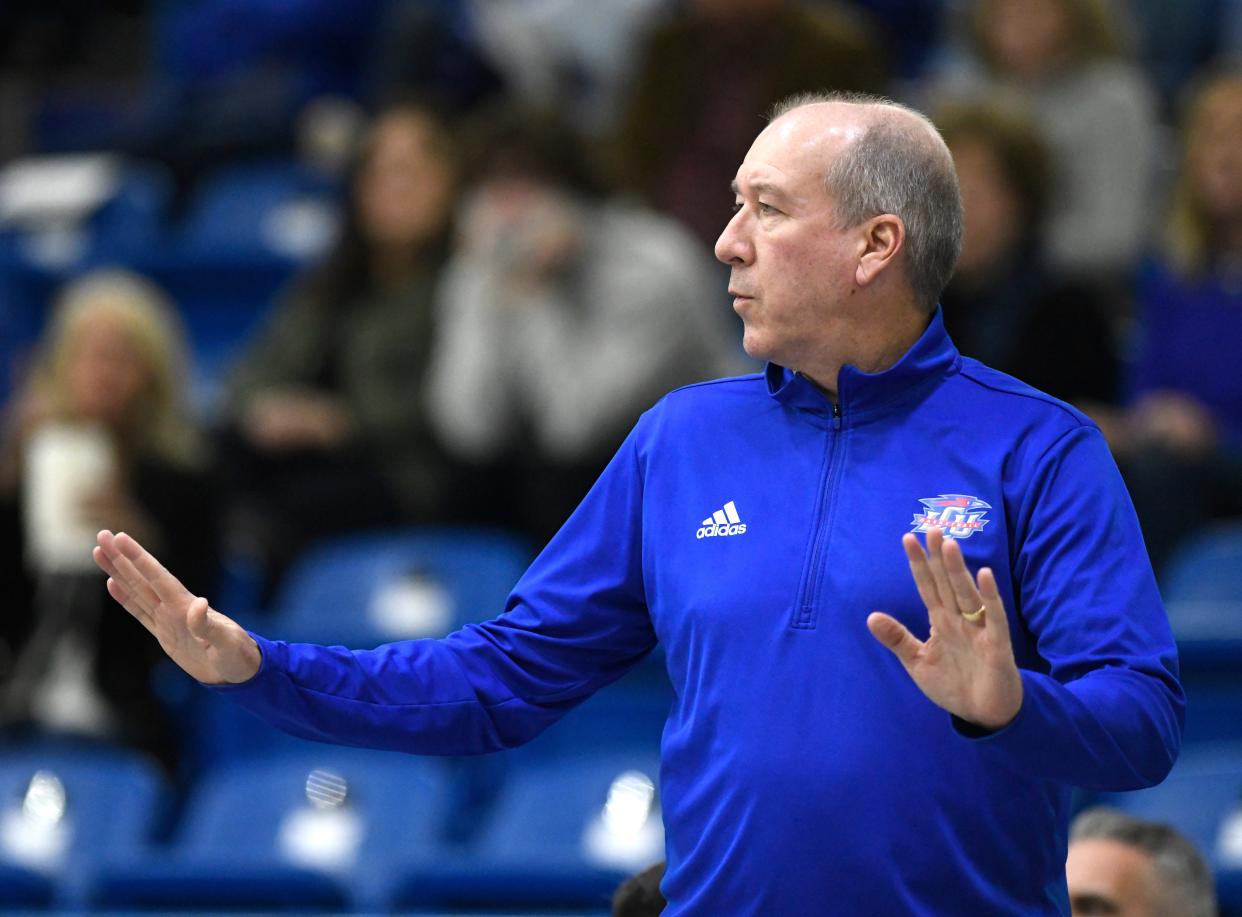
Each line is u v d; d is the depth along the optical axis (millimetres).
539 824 15008
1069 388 17031
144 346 17953
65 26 30266
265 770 16109
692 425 7477
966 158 17281
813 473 7141
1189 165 18688
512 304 18734
